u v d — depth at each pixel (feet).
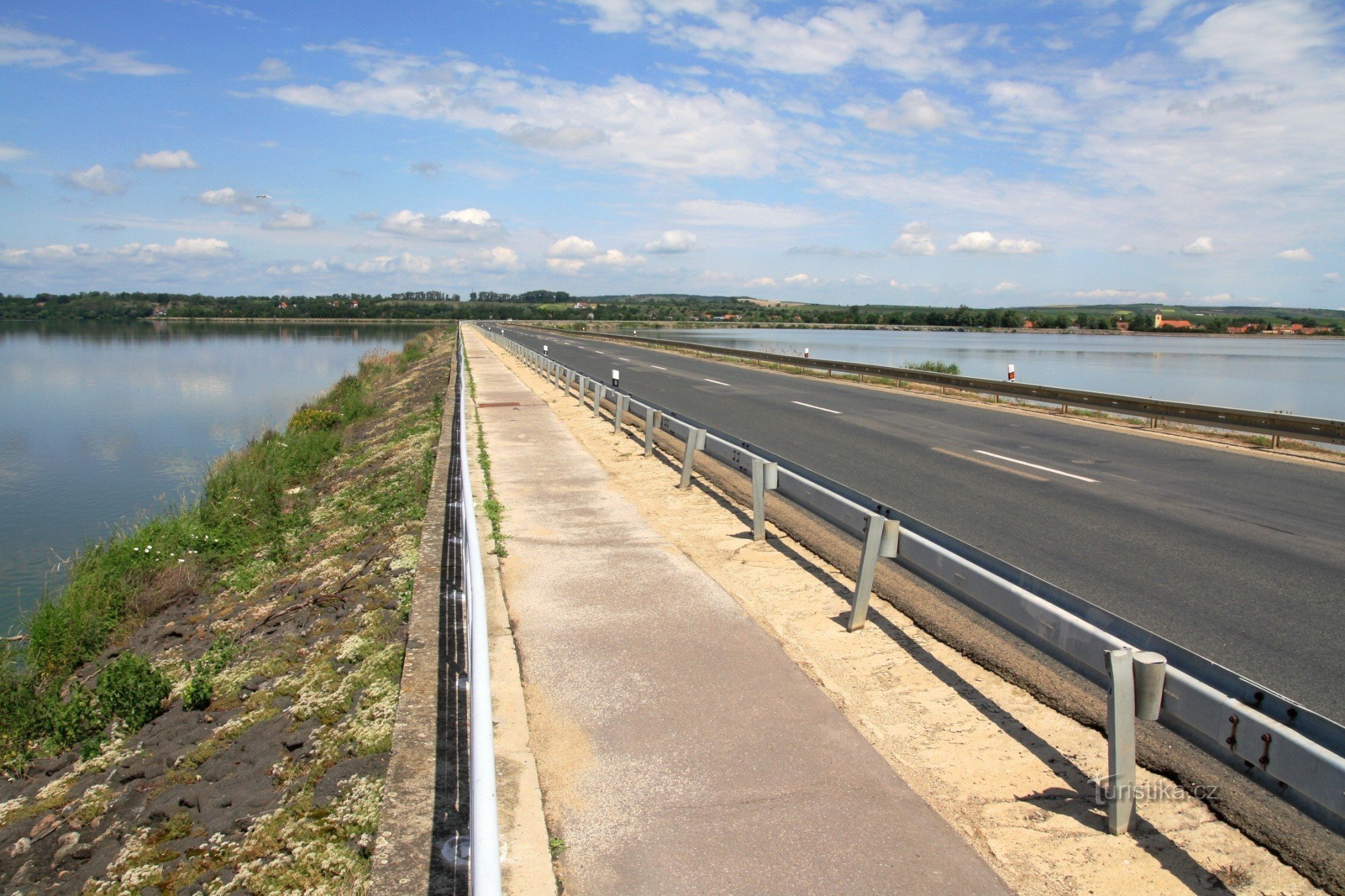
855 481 37.68
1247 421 50.14
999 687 16.88
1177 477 39.81
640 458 43.68
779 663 17.83
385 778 15.28
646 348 168.66
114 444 87.97
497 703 16.16
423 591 23.57
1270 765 10.68
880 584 23.30
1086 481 38.60
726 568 24.79
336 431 81.66
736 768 13.74
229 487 55.72
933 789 13.15
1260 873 11.20
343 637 24.47
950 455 45.32
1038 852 11.62
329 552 36.47
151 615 36.68
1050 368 160.76
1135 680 12.41
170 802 17.99
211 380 158.20
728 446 31.58
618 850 11.69
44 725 25.17
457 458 43.93
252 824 16.03
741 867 11.30
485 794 9.44
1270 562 25.58
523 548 26.86
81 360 210.79
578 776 13.60
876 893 10.77
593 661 18.03
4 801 21.57
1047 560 25.55
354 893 12.62
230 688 24.11
